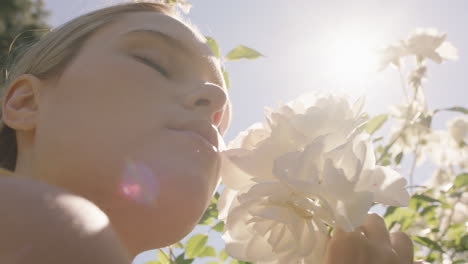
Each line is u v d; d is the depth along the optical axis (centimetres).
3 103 50
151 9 62
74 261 33
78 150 45
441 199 106
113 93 46
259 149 51
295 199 48
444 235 101
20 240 33
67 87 48
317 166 48
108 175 44
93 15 56
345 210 47
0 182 35
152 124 46
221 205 54
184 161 45
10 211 33
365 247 51
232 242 52
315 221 48
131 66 48
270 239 49
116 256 35
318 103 54
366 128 87
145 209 44
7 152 55
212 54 55
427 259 92
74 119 46
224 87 56
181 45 52
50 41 54
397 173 49
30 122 48
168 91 48
